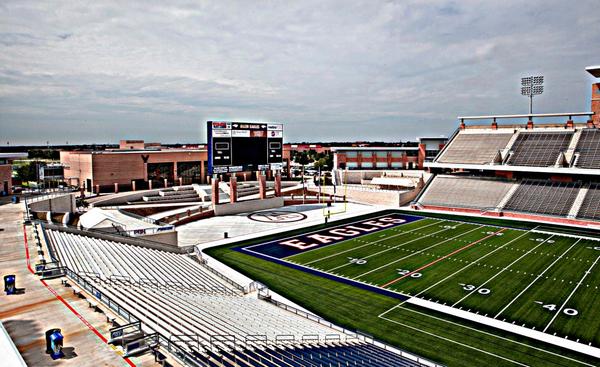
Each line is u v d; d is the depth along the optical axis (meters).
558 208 57.06
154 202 66.94
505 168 63.91
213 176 60.59
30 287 21.83
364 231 50.66
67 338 16.31
